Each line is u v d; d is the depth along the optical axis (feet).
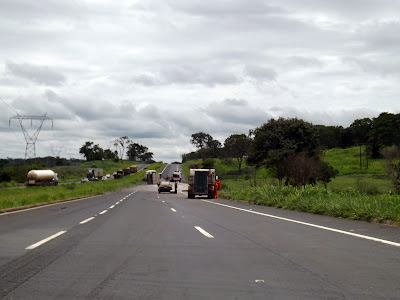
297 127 203.10
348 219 50.75
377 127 385.09
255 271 21.90
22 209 71.61
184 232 38.68
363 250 28.37
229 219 51.83
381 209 48.39
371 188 148.77
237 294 17.47
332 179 244.22
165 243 31.76
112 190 196.03
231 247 29.81
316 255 26.58
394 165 142.92
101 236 35.81
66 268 22.52
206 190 123.44
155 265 23.41
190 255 26.61
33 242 32.07
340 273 21.40
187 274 21.17
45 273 21.27
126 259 25.20
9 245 30.55
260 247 29.81
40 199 96.22
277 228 41.50
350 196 69.72
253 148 210.18
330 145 525.34
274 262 24.31
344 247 29.66
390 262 24.25
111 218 53.83
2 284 18.99
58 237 35.09
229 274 21.20
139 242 32.27
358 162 362.94
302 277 20.52
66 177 474.90
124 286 18.72
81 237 35.14
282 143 197.98
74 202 96.84
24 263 23.86
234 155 411.13
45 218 53.72
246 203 92.22
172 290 18.08
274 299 16.71
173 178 397.80
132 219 52.31
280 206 75.20
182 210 68.95
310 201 66.64
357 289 18.21
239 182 259.60
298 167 169.17
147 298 16.85
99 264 23.65
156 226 43.98
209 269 22.39
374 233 36.94
